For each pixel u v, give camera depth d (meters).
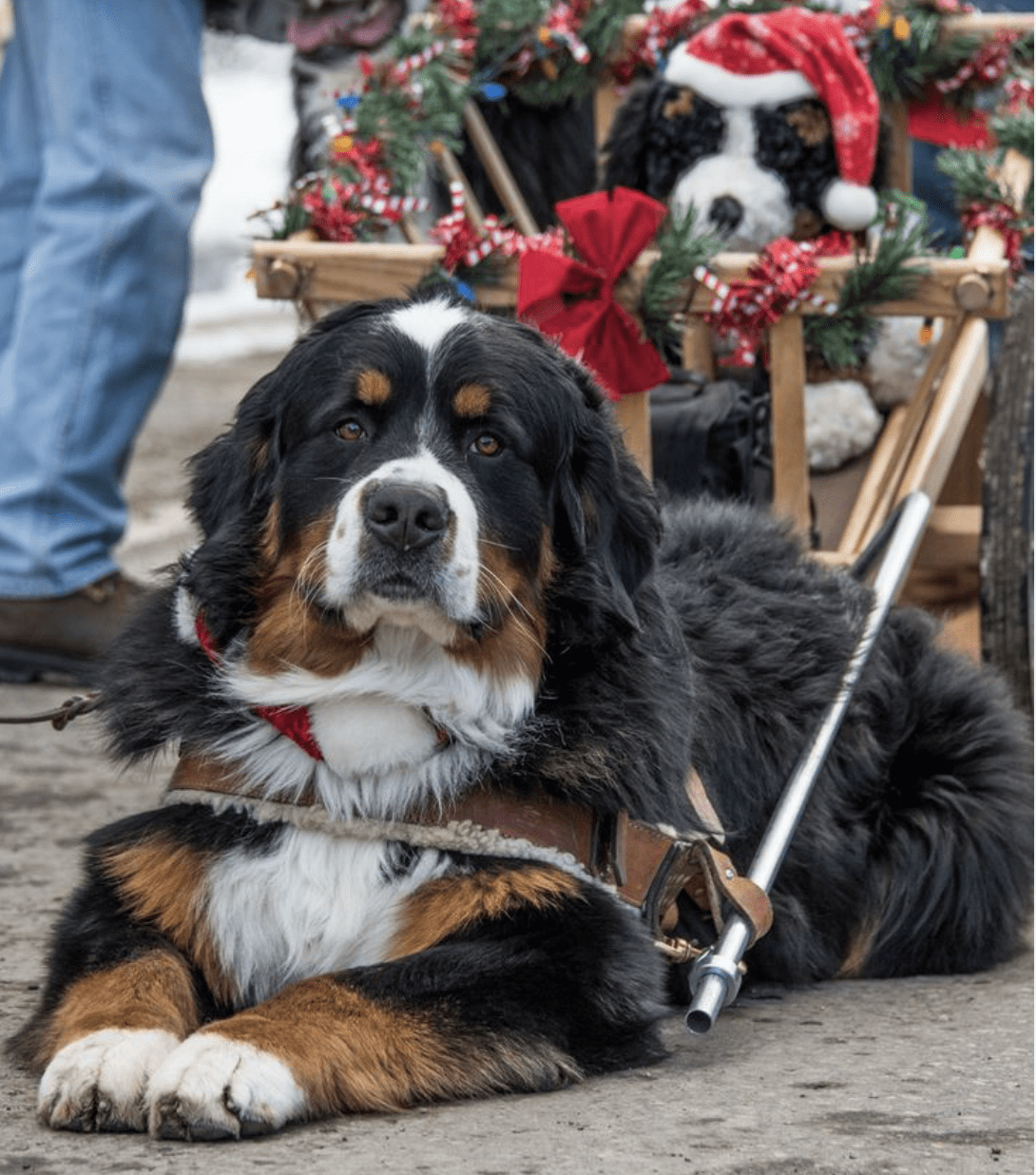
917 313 9.05
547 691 6.41
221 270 37.44
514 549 6.30
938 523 11.62
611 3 11.22
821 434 10.27
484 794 6.23
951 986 7.57
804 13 10.56
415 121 10.59
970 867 7.82
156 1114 5.32
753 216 10.19
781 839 6.92
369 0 12.49
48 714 6.93
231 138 44.19
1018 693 9.90
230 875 6.20
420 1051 5.60
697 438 9.27
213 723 6.34
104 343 12.59
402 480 5.96
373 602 6.03
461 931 5.98
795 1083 5.98
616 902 6.17
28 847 9.19
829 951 7.64
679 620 7.30
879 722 8.05
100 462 12.64
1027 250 10.52
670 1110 5.65
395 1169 5.12
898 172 11.39
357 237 10.09
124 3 12.73
